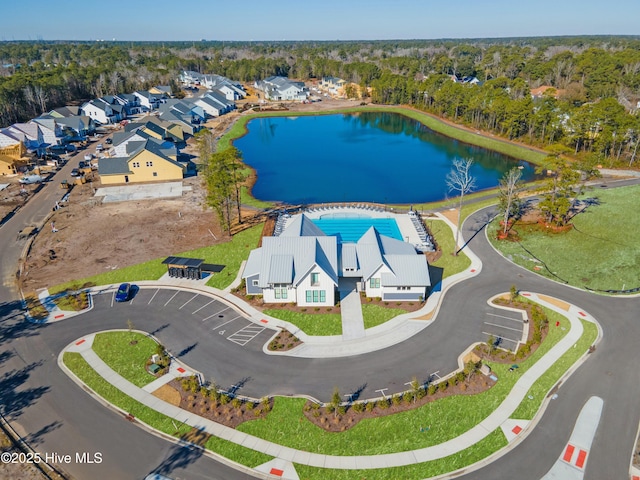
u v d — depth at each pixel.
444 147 128.00
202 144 105.06
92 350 43.62
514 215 73.94
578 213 73.62
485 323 47.19
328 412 35.69
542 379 39.19
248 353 43.06
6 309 50.50
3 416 35.91
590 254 61.06
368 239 56.31
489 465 31.41
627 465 31.16
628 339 44.50
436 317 48.31
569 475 30.52
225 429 34.50
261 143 132.00
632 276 55.56
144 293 53.31
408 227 70.25
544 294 52.34
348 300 51.44
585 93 165.50
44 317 48.94
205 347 43.94
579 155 105.75
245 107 182.88
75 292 53.59
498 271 57.47
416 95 181.88
